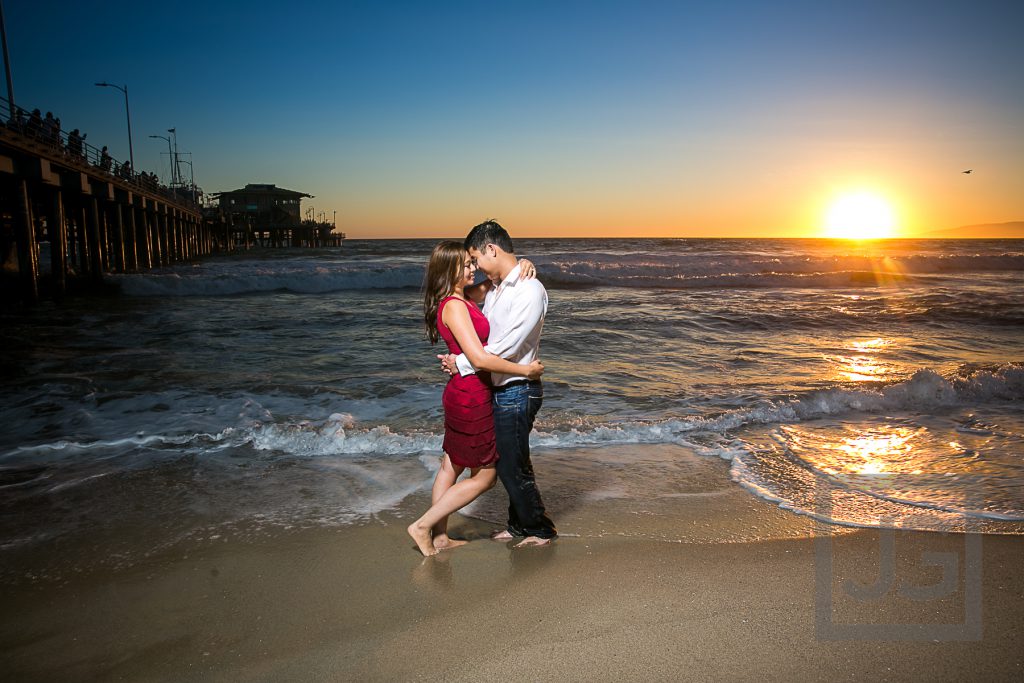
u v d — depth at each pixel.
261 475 4.20
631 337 10.45
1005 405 5.94
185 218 47.59
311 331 11.79
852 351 9.24
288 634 2.33
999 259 30.55
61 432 5.30
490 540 3.16
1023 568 2.66
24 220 17.39
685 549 2.95
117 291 21.19
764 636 2.19
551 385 6.96
